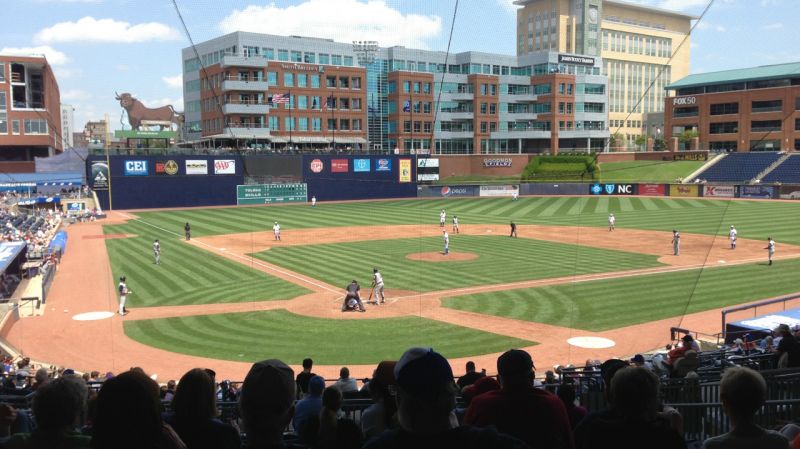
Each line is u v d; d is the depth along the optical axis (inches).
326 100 2472.9
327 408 248.2
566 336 948.6
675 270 1501.0
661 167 3614.7
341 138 2618.1
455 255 1753.2
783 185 3238.2
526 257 1707.7
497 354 866.1
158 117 3312.0
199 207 3309.5
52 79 3021.7
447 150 3088.1
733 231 1862.7
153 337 974.4
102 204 3171.8
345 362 842.8
